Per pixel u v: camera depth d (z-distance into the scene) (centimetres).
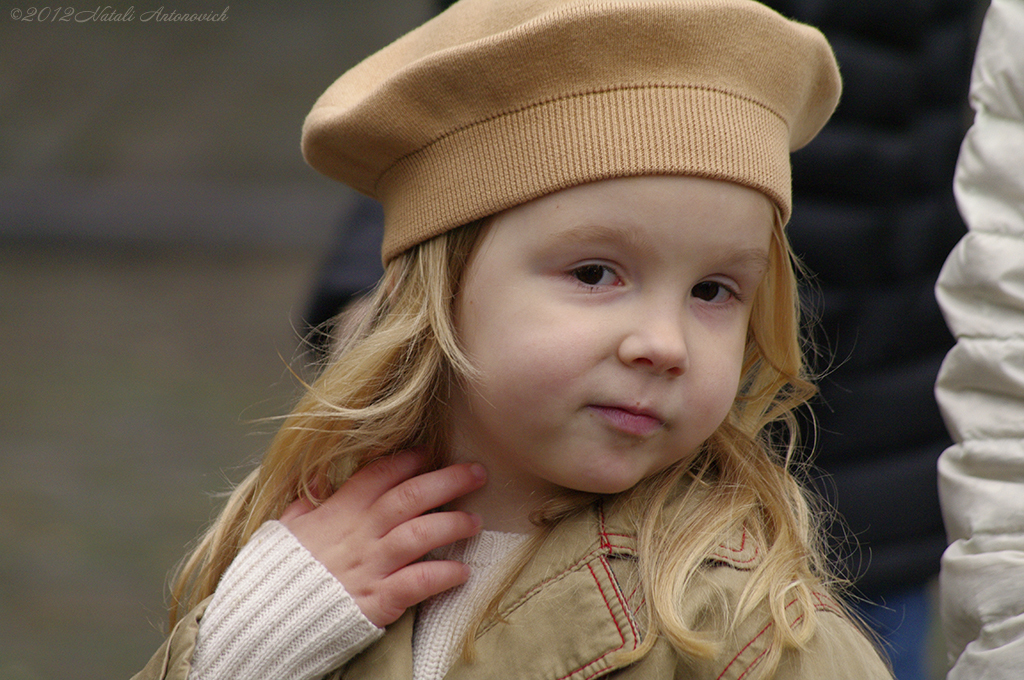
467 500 546
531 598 499
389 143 523
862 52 714
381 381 543
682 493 527
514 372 480
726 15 480
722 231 473
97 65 4234
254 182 3338
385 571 520
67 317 2445
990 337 490
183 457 1752
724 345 491
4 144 3625
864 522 732
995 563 477
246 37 4416
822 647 477
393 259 548
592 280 479
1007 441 487
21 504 1591
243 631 525
